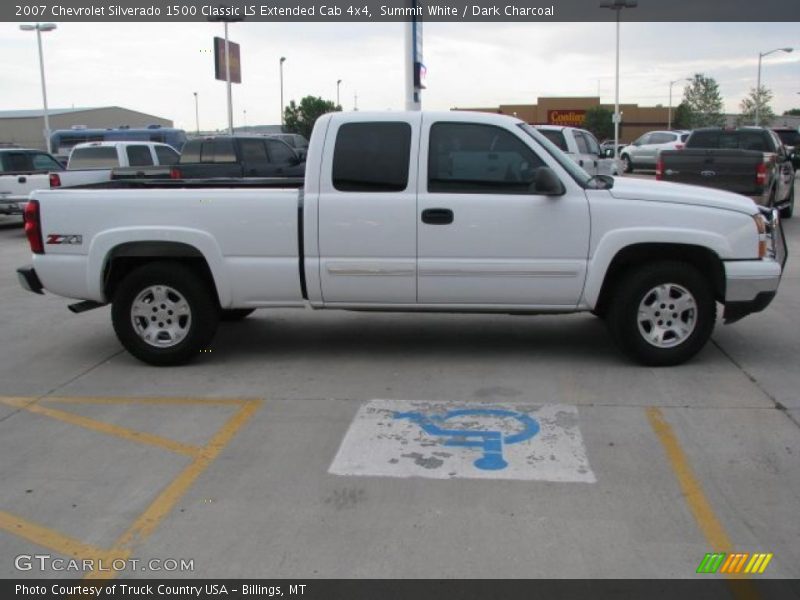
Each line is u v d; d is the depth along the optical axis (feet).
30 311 29.60
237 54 128.77
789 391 18.78
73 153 59.16
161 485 14.25
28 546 12.25
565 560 11.53
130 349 21.57
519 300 20.51
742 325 25.30
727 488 13.82
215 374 20.95
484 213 20.03
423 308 20.95
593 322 26.23
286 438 16.35
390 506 13.26
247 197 20.57
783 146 55.31
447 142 20.25
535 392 18.98
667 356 20.58
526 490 13.79
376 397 18.83
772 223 20.80
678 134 108.06
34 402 18.93
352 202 20.25
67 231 21.03
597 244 19.98
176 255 21.09
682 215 19.83
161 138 97.60
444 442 15.99
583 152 51.88
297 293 20.92
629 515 12.86
